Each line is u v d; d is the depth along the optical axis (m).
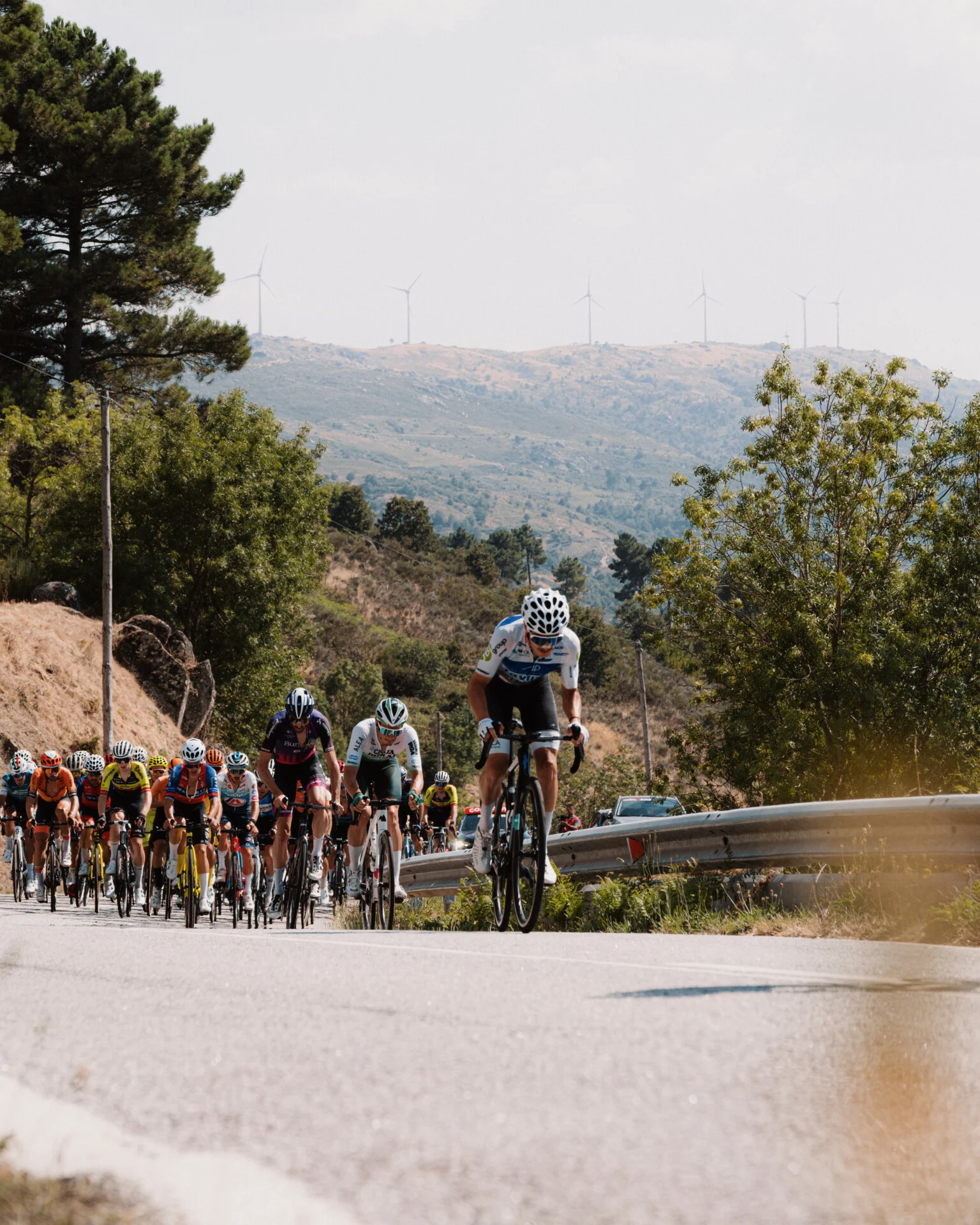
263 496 80.94
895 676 44.75
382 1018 8.02
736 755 48.28
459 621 183.00
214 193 95.94
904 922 15.23
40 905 35.56
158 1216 4.30
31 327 92.00
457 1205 4.40
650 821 21.16
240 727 80.62
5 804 36.88
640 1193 4.50
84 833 33.00
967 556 45.16
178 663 70.69
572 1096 5.88
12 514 84.75
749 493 50.28
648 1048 6.91
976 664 45.69
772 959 11.05
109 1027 8.05
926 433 48.78
